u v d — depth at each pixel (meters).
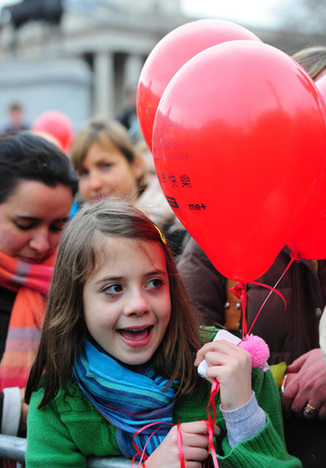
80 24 43.47
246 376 1.59
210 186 1.50
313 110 1.49
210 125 1.46
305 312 2.14
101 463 1.75
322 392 1.95
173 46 1.90
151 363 1.82
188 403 1.82
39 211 2.42
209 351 1.65
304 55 2.15
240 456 1.57
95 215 1.84
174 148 1.52
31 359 2.40
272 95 1.45
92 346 1.81
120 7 47.31
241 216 1.52
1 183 2.42
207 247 1.64
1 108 18.30
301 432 2.05
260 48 1.53
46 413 1.81
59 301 1.83
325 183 1.61
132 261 1.73
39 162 2.43
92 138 3.99
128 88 8.43
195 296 2.17
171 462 1.59
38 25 23.86
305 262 2.13
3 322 2.50
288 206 1.52
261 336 2.15
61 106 17.69
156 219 2.31
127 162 4.03
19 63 18.72
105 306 1.73
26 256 2.51
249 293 2.18
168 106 1.54
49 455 1.74
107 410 1.75
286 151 1.45
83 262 1.77
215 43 1.87
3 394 2.21
